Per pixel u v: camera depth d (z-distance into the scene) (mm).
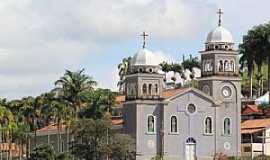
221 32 142250
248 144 147000
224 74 141125
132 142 132375
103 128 131500
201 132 137875
